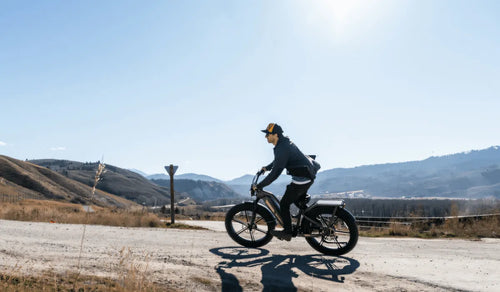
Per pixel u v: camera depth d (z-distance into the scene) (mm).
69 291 3406
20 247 5285
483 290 3947
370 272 4664
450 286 4098
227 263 4914
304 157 5688
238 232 6270
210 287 3879
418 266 5043
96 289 3498
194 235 7586
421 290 3957
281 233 5730
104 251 5367
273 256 5496
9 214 13438
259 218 6188
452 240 9219
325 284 4113
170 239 6793
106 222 12719
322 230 5621
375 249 6613
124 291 3484
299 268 4754
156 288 3646
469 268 4965
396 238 9906
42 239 6191
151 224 12672
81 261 4605
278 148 5621
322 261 5223
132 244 6172
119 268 4180
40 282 3568
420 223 12547
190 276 4191
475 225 11750
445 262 5355
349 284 4141
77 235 6883
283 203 5715
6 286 3314
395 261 5348
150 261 4844
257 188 5828
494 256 6133
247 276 4297
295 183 5590
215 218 18531
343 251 5625
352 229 5512
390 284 4168
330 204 5559
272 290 3855
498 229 11117
